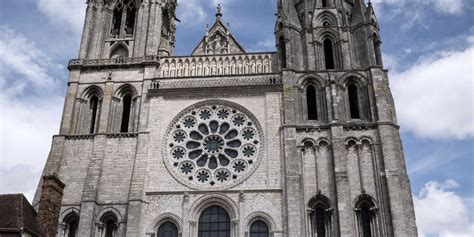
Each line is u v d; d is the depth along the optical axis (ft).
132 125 220.23
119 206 198.90
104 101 224.33
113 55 245.04
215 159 208.85
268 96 219.20
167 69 233.55
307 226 189.88
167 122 217.36
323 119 214.90
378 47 233.55
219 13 256.52
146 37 244.22
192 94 223.51
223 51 246.06
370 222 190.70
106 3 259.80
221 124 216.74
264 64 230.89
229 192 199.11
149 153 209.97
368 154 202.80
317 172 200.54
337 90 218.79
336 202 192.24
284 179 198.39
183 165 208.13
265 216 192.95
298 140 207.21
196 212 197.26
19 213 156.56
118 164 208.33
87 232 191.11
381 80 217.77
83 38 244.42
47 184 173.99
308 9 245.45
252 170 203.00
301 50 234.58
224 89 222.69
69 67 235.20
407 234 183.11
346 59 228.22
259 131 212.23
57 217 174.19
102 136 214.69
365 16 238.68
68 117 221.25
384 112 209.05
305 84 223.92
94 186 201.36
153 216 196.34
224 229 195.00
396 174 193.88
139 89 227.81
